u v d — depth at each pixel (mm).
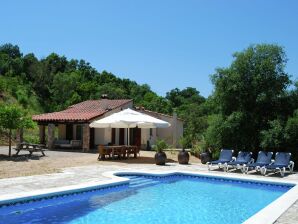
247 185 15594
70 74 74000
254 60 21375
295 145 19703
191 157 24953
